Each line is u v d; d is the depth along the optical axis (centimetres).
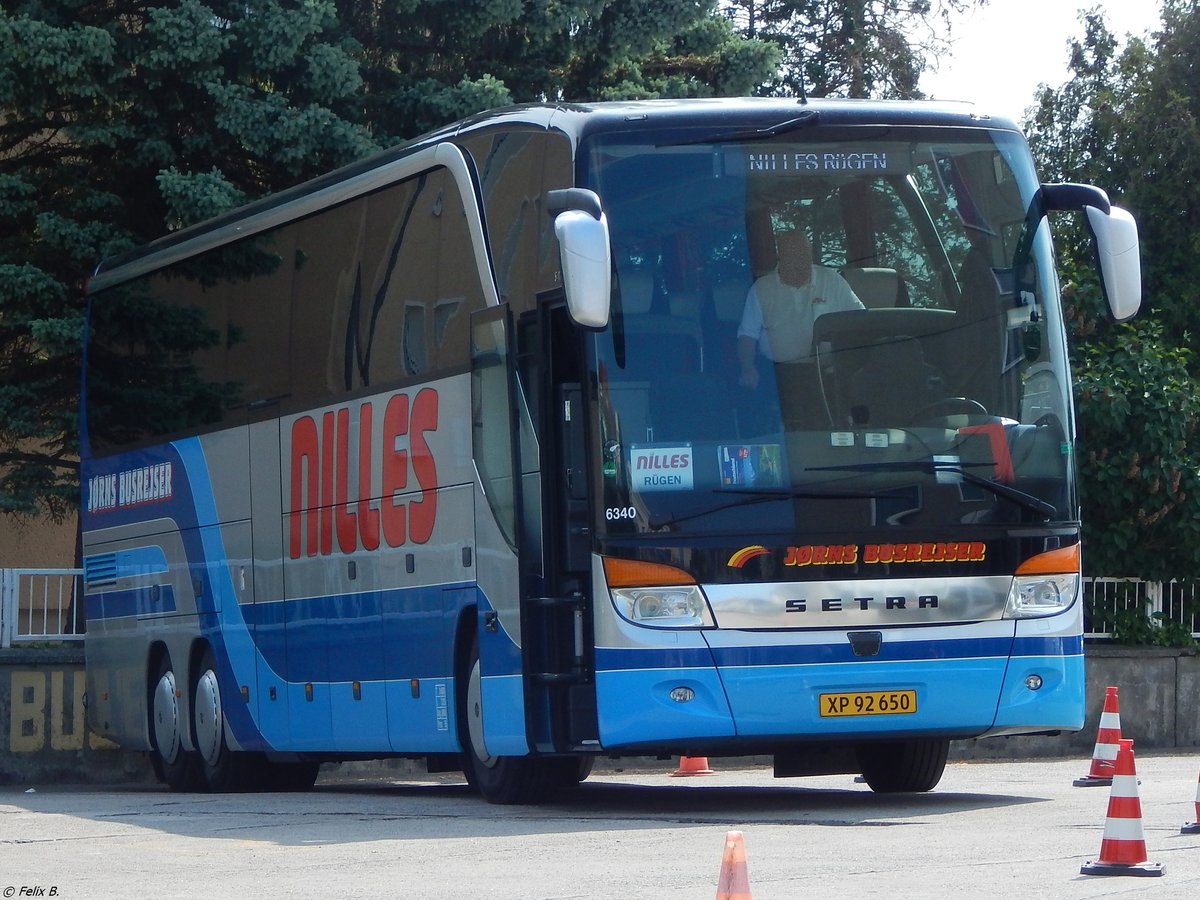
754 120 1939
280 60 3494
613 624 1834
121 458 3114
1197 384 3719
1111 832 1366
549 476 1928
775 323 1895
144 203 3738
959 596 1878
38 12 3419
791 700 1827
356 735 2364
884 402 1895
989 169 1988
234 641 2702
